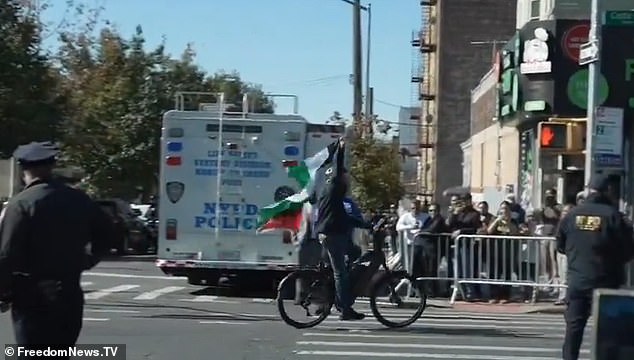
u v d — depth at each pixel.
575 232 10.90
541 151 17.59
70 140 35.31
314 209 18.89
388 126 40.38
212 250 19.95
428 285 20.11
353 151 38.91
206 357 11.96
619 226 10.80
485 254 19.66
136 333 13.84
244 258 19.86
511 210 21.28
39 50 33.03
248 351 12.47
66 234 7.42
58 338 7.48
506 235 19.97
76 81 42.44
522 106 25.47
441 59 66.62
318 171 18.52
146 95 46.09
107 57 46.28
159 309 17.12
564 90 24.41
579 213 10.92
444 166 66.12
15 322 7.46
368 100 40.16
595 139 17.27
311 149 19.78
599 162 17.23
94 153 42.75
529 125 28.36
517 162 31.28
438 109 66.44
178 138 19.92
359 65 31.05
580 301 10.89
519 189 30.27
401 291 16.16
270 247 19.86
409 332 14.55
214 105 21.34
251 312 16.84
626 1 24.25
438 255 20.03
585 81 24.30
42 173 7.53
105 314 16.08
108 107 45.03
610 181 11.10
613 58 22.66
